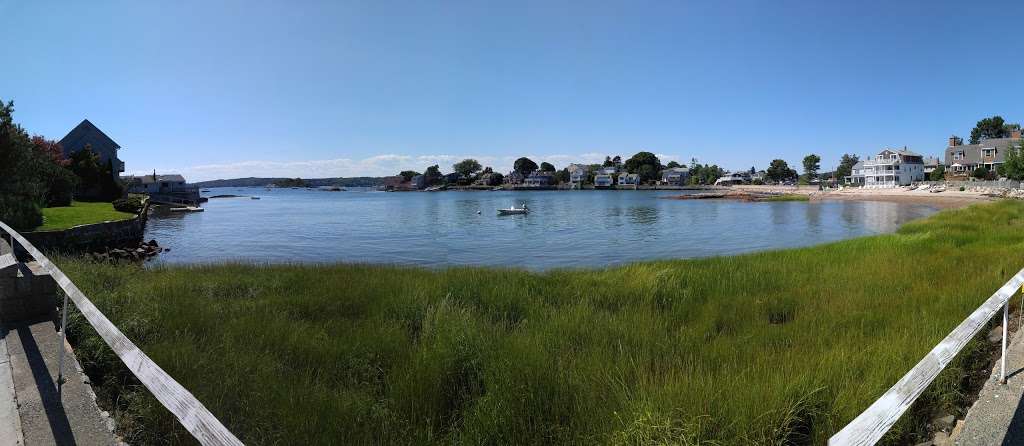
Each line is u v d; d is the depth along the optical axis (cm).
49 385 426
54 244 2636
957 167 9019
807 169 14738
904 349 543
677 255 2417
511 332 714
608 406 450
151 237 3666
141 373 256
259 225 4662
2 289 586
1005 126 11100
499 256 2488
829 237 3123
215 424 200
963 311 720
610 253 2536
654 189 15862
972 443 357
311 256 2600
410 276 1241
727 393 447
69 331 579
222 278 1155
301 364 595
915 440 433
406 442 432
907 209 5528
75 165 5616
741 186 14825
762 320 798
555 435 423
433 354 559
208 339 643
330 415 448
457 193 15988
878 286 992
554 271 1367
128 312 693
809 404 449
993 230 1978
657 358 586
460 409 496
